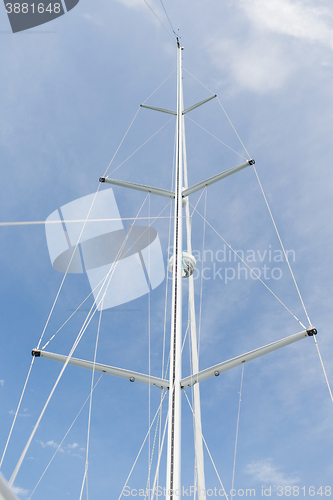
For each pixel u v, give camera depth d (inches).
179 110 593.6
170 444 251.0
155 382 333.1
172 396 274.7
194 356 388.5
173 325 311.3
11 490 59.9
